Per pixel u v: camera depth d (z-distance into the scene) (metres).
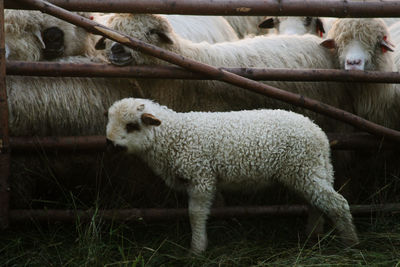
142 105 3.68
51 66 3.93
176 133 3.71
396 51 5.36
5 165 3.87
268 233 4.24
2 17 3.67
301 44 4.77
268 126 3.64
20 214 4.01
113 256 3.72
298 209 4.24
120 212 4.09
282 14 4.05
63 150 4.15
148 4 3.99
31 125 4.27
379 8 4.07
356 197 4.77
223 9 4.02
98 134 4.45
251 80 4.04
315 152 3.63
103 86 4.41
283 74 4.13
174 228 4.22
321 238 3.95
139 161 4.48
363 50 4.47
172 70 4.06
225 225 4.27
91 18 4.59
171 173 3.83
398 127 4.93
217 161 3.68
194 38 5.56
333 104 4.71
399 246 3.81
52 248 3.92
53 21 4.34
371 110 4.72
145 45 3.92
